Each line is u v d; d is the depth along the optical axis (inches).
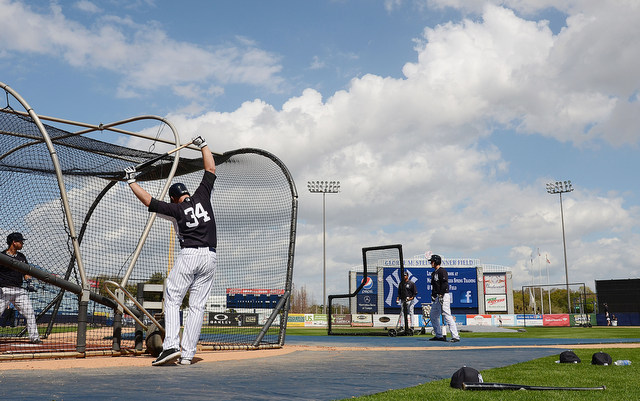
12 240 322.0
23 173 331.0
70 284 254.5
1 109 306.0
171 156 395.9
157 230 345.4
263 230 395.5
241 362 243.8
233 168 418.6
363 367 221.1
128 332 409.7
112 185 379.6
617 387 159.0
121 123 365.4
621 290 1894.7
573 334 747.4
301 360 255.8
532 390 152.3
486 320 1771.7
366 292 1755.7
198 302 242.8
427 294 1815.9
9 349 282.7
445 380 178.4
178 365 227.6
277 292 398.6
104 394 138.2
